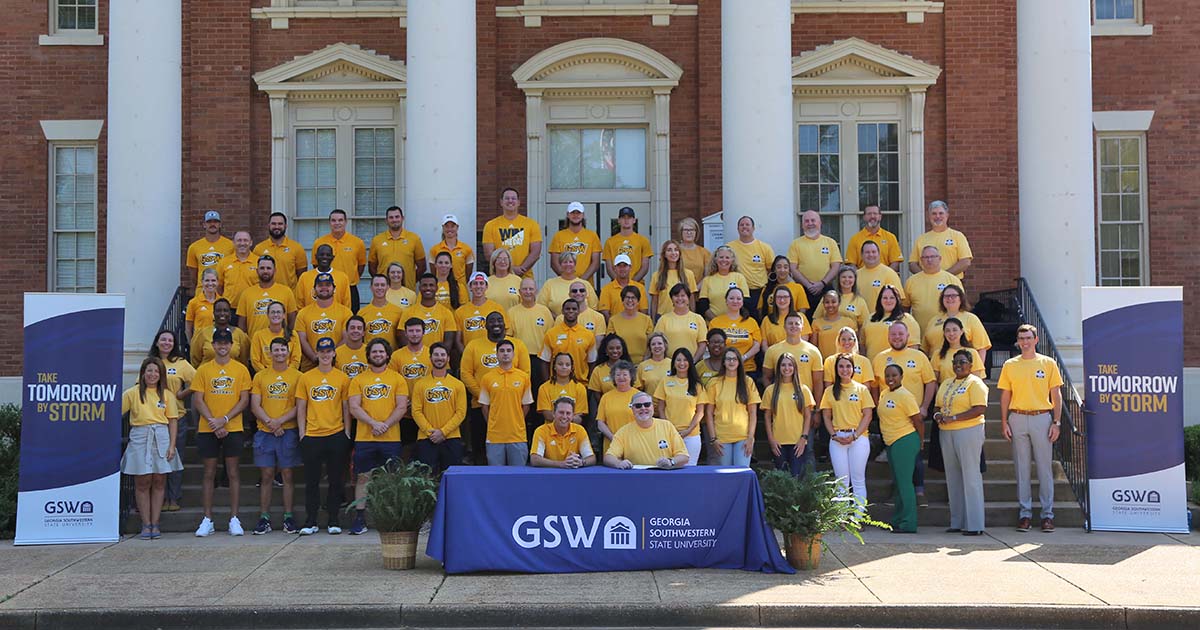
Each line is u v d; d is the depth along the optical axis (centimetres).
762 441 1358
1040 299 1553
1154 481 1201
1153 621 854
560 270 1416
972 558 1055
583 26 1800
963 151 1788
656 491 1005
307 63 1784
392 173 1816
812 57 1791
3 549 1138
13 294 1830
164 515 1241
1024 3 1585
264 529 1207
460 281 1397
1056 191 1552
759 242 1407
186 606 878
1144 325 1212
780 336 1296
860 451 1189
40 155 1830
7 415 1541
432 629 862
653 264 1783
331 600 891
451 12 1475
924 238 1459
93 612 868
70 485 1174
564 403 1107
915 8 1800
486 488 995
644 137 1819
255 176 1795
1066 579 962
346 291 1370
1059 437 1301
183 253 1775
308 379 1201
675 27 1798
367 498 1024
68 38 1827
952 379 1206
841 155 1817
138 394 1199
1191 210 1823
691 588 928
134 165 1525
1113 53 1828
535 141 1788
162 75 1541
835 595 900
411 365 1238
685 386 1179
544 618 866
